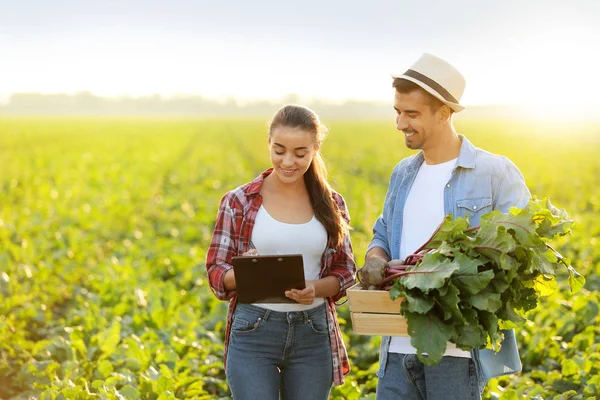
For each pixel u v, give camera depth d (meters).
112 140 71.12
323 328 4.38
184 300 9.56
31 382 6.30
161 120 167.25
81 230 16.08
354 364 7.93
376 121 170.50
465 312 3.69
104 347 6.82
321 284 4.30
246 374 4.27
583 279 3.95
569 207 22.98
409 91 4.26
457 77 4.26
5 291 9.36
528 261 3.72
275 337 4.26
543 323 8.22
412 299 3.64
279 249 4.34
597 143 66.62
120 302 9.49
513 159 41.38
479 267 3.80
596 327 8.02
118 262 11.92
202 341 7.84
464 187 4.37
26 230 14.94
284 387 4.45
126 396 5.83
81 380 6.02
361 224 17.50
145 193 24.12
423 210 4.44
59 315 10.12
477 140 65.75
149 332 7.57
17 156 44.41
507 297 3.81
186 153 52.72
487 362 4.24
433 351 3.62
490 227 3.79
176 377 6.40
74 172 32.53
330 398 6.18
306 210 4.41
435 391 4.17
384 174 35.12
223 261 4.38
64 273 11.45
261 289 4.07
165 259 12.29
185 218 18.30
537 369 7.40
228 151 52.50
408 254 4.45
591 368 6.67
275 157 4.19
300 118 4.15
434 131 4.34
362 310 3.93
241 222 4.36
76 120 156.00
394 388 4.34
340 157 45.34
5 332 7.84
